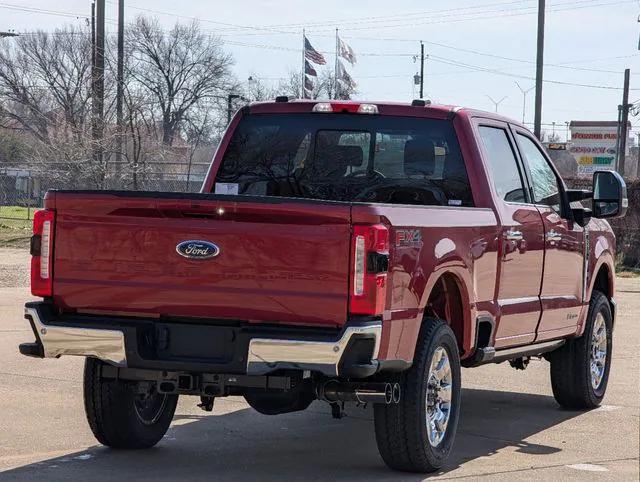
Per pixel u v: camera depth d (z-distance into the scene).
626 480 7.52
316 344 6.70
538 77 42.66
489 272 8.45
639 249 30.64
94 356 7.21
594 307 10.55
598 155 83.69
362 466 7.90
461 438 9.02
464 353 8.23
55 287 7.28
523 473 7.70
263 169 9.37
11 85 78.75
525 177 9.58
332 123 9.24
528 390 11.57
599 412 10.36
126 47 84.06
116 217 7.13
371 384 7.14
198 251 6.97
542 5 42.47
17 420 9.33
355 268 6.74
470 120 8.95
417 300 7.30
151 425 8.41
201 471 7.66
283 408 8.20
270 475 7.57
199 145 88.88
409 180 9.05
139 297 7.12
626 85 68.81
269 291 6.87
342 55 66.81
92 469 7.65
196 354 7.08
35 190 50.44
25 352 7.35
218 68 88.31
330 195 9.23
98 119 36.94
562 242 9.87
